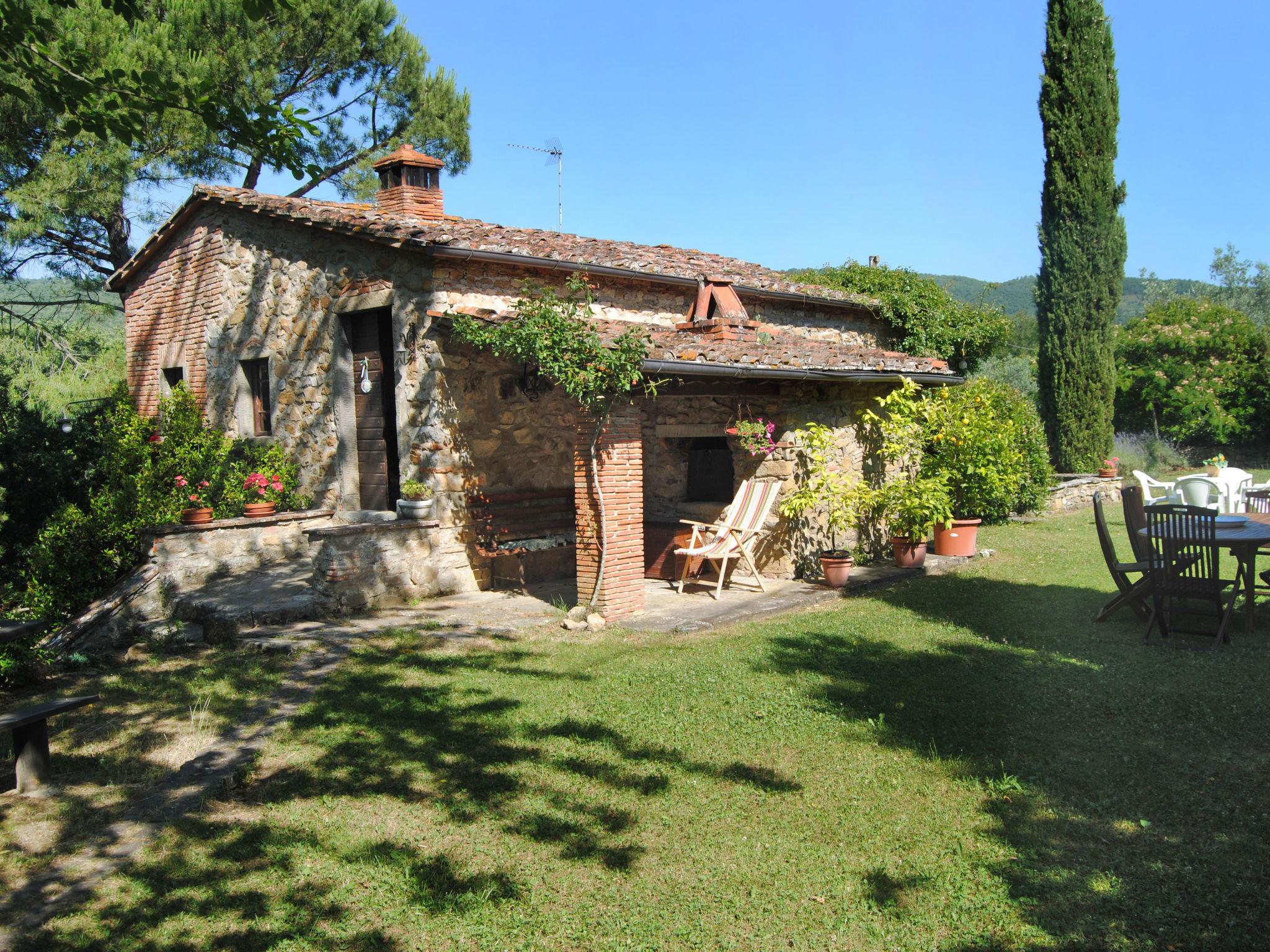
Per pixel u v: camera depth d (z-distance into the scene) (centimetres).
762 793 429
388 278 912
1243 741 461
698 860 370
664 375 754
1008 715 516
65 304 1809
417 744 501
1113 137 1800
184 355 1237
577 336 713
